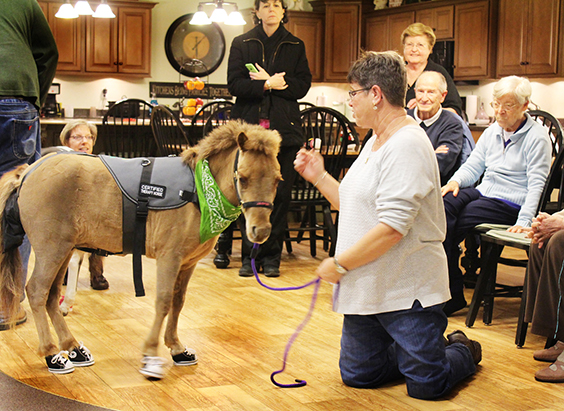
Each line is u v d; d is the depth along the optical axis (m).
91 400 1.98
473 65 7.49
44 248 2.18
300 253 4.82
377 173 2.00
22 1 2.94
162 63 9.09
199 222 2.17
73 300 2.98
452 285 3.15
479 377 2.28
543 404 2.04
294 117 4.04
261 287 3.67
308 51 8.64
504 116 3.14
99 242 2.23
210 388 2.12
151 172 2.22
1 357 2.38
